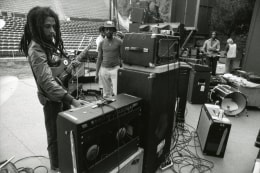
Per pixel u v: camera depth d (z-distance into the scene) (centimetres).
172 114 193
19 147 216
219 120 215
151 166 171
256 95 370
